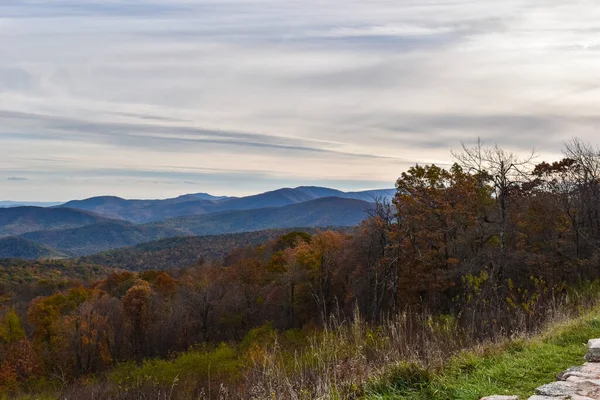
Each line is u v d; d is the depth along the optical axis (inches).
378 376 252.1
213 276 2271.2
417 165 1311.5
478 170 1000.2
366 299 1391.5
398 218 1278.3
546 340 293.9
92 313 1872.5
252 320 1978.3
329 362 278.8
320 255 1728.6
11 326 1784.0
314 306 1728.6
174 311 1964.8
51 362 1743.4
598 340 263.4
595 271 895.1
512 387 214.4
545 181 1091.3
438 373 253.6
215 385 620.7
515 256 948.0
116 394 787.4
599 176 1009.5
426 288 1170.0
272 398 247.1
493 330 340.2
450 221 1194.6
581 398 184.4
